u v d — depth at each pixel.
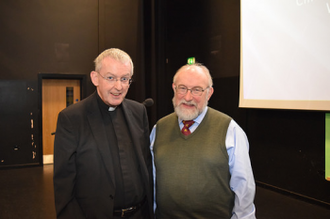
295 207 3.01
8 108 4.88
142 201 1.41
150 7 5.49
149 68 5.61
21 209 3.01
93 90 5.45
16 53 4.89
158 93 5.64
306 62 2.91
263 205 3.08
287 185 3.39
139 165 1.39
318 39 2.80
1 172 4.64
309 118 3.13
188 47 5.01
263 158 3.70
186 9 5.02
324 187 2.99
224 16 4.18
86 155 1.24
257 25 3.42
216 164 1.32
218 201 1.32
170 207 1.37
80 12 5.31
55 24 5.14
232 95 4.10
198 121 1.42
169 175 1.38
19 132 4.96
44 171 4.71
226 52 4.18
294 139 3.30
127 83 1.29
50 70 5.12
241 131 1.41
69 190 1.19
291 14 3.05
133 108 1.52
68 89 5.46
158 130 1.55
